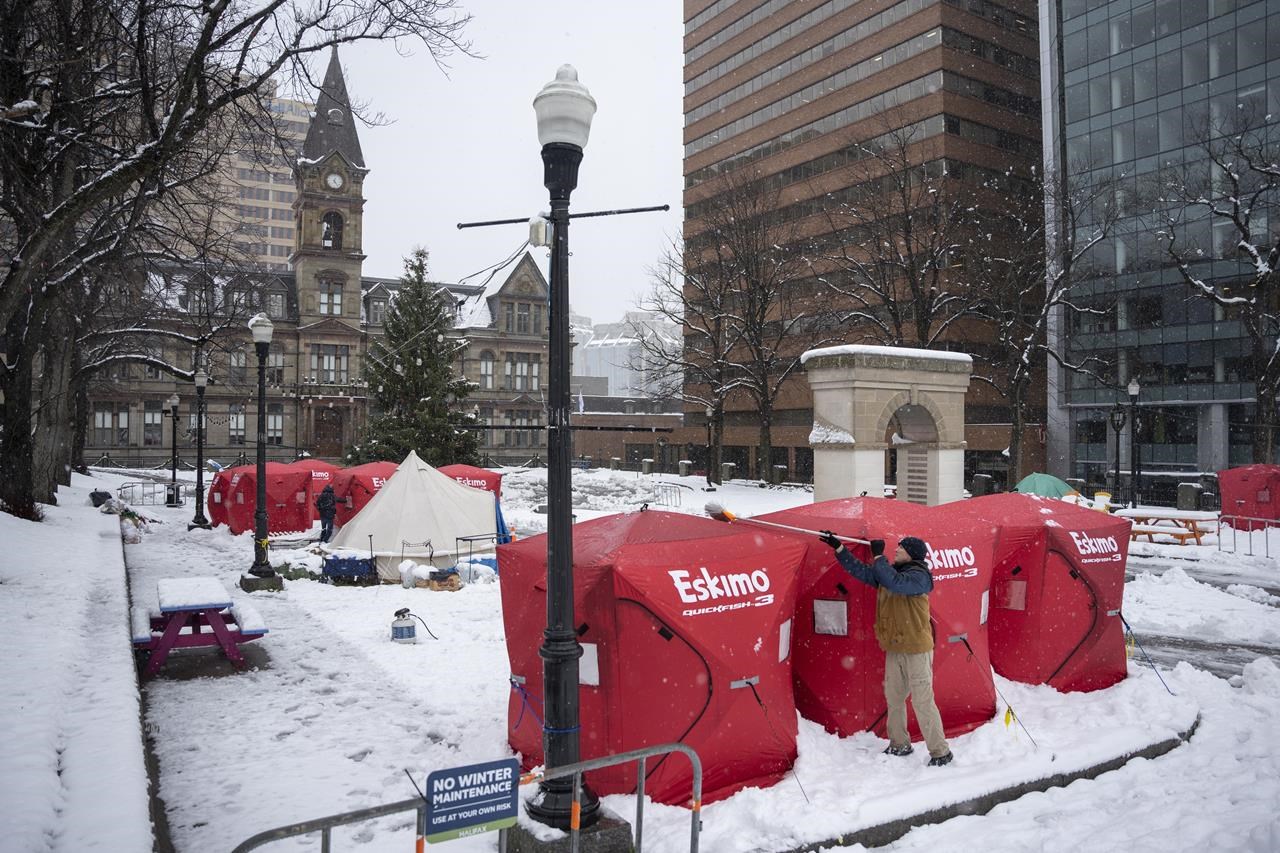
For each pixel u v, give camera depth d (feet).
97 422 192.75
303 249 206.49
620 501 129.49
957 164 161.89
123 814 15.35
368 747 24.34
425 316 132.57
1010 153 169.37
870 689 23.65
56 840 14.20
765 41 204.85
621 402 277.64
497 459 221.87
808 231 182.80
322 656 35.47
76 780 17.03
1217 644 39.45
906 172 125.49
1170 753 24.04
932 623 24.11
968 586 25.27
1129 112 139.33
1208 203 107.86
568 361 18.70
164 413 197.77
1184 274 107.04
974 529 26.30
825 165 185.68
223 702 28.78
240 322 109.29
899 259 126.41
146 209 62.23
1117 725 25.21
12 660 25.68
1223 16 127.24
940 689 24.35
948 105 161.48
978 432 149.89
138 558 63.72
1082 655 28.76
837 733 23.90
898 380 71.20
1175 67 133.08
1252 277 123.44
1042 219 147.13
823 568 24.25
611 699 20.21
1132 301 138.92
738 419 204.13
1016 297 131.44
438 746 24.52
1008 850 17.89
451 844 18.22
